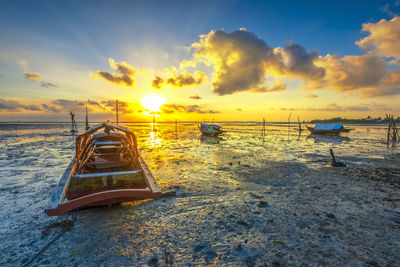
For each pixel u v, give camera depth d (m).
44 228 4.46
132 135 9.05
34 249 3.75
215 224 4.73
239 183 7.99
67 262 3.40
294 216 5.11
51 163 11.39
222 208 5.64
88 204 4.64
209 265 3.34
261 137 32.50
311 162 12.13
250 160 12.82
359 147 19.59
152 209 5.56
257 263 3.37
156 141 25.48
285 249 3.75
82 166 6.82
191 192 6.95
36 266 3.29
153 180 5.83
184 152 16.17
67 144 20.84
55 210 4.14
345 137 32.28
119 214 5.20
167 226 4.64
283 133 43.59
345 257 3.50
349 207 5.63
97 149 8.23
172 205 5.84
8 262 3.37
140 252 3.70
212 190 7.16
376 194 6.69
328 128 36.91
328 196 6.51
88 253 3.65
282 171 9.93
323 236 4.17
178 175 9.18
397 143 23.28
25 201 5.99
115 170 6.91
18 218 4.93
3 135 33.34
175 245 3.91
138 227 4.59
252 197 6.48
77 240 4.05
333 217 5.02
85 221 4.81
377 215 5.12
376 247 3.78
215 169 10.34
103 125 8.51
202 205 5.86
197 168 10.57
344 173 9.55
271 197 6.46
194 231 4.43
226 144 22.16
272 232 4.36
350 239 4.05
